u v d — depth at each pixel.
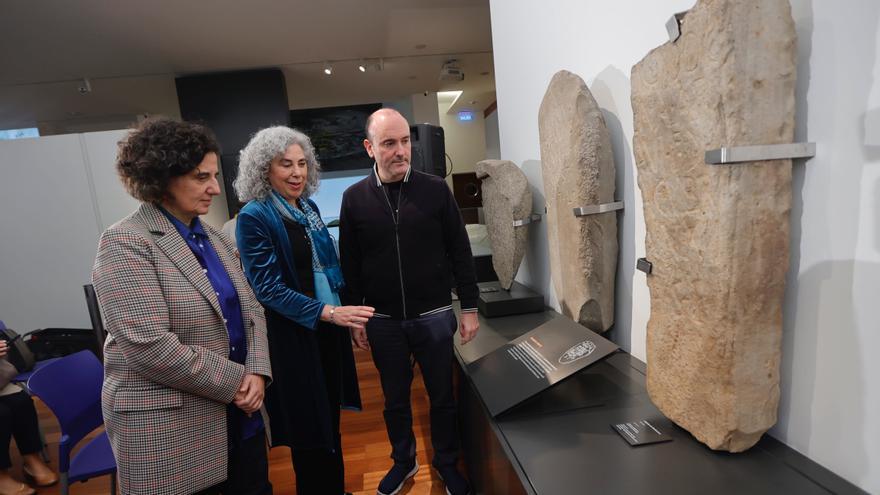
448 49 5.36
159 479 0.98
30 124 7.05
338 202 7.83
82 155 3.15
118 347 0.98
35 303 3.27
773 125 0.91
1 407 2.13
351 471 2.14
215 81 5.55
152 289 0.96
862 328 0.88
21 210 3.16
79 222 3.22
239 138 5.64
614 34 1.68
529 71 2.64
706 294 1.01
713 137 0.95
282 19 4.11
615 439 1.20
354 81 6.40
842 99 0.86
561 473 1.06
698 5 0.96
